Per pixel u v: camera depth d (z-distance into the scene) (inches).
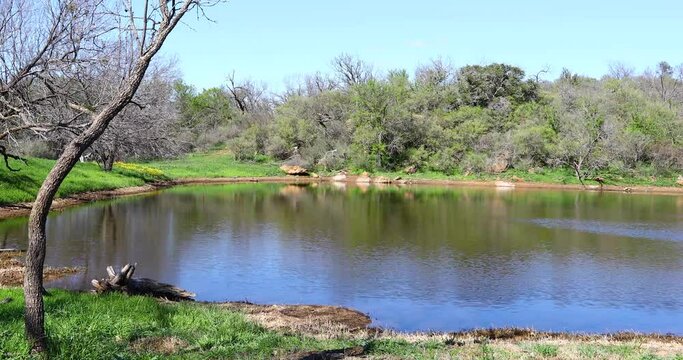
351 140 3321.9
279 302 704.4
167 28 349.4
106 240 1067.9
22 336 356.2
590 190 2564.0
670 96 4227.4
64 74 882.1
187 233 1170.6
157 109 1813.5
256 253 983.0
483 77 3892.7
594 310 695.1
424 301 719.1
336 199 1952.5
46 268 825.5
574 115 3196.4
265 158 3449.8
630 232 1274.6
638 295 762.8
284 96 4643.2
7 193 1401.3
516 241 1141.7
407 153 3191.4
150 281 645.9
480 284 806.5
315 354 391.5
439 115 3501.5
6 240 1005.8
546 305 712.4
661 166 2864.2
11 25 918.4
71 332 394.3
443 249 1048.2
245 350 396.8
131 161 2987.2
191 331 446.6
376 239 1139.3
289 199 1926.7
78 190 1770.4
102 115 336.8
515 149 2982.3
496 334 562.6
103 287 606.9
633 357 409.7
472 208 1707.7
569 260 970.1
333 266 896.9
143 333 430.9
